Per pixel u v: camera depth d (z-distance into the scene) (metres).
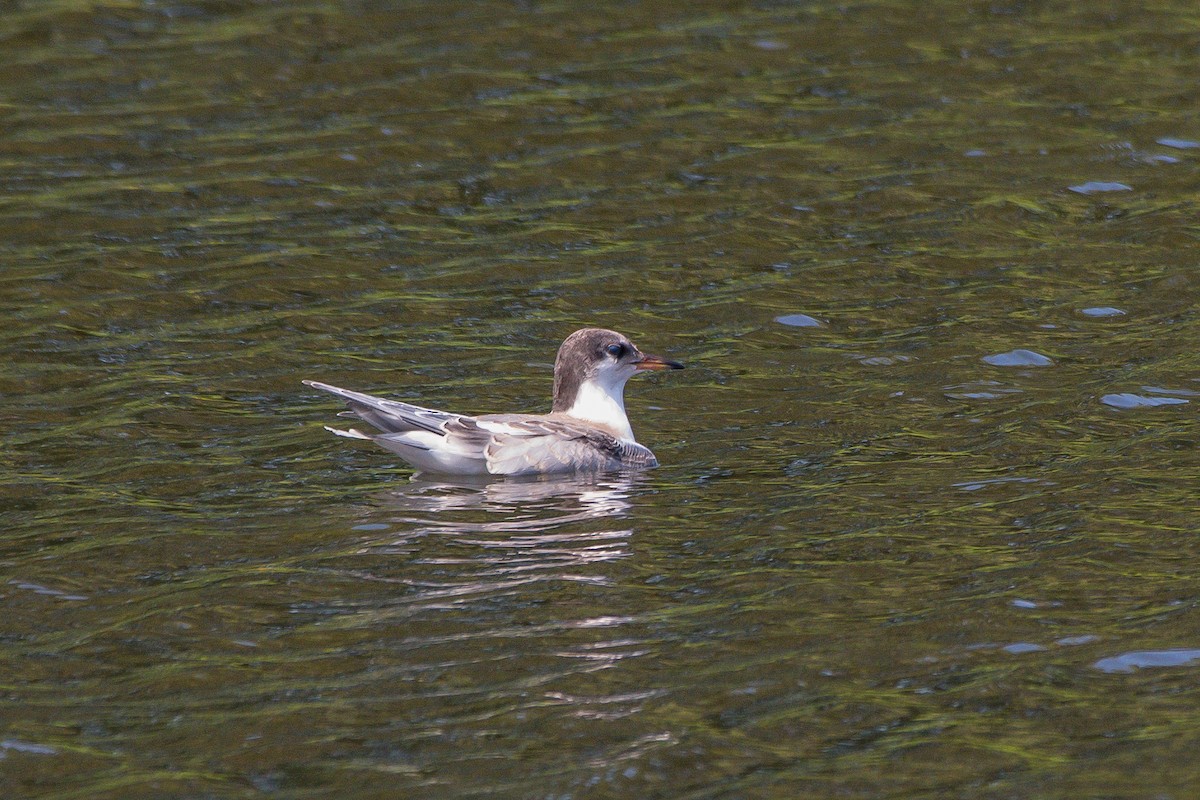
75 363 18.88
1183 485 14.92
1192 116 26.73
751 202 24.02
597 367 16.61
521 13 31.70
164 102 27.73
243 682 11.62
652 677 11.62
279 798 10.22
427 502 14.88
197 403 17.70
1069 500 14.66
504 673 11.68
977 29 30.77
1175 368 18.14
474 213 23.78
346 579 13.21
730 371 18.66
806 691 11.42
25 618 12.62
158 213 23.72
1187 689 11.35
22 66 29.16
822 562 13.48
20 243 22.64
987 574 13.19
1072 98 27.56
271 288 21.23
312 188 24.61
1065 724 10.98
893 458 15.91
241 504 14.91
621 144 26.06
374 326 20.12
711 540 13.98
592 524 14.33
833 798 10.19
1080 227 22.97
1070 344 19.09
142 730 11.01
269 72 28.91
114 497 15.11
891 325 19.95
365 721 11.08
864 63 29.20
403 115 27.16
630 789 10.30
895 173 24.89
